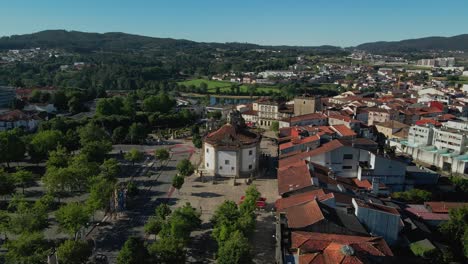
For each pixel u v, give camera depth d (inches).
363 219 3501.5
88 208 4033.0
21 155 6407.5
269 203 5059.1
